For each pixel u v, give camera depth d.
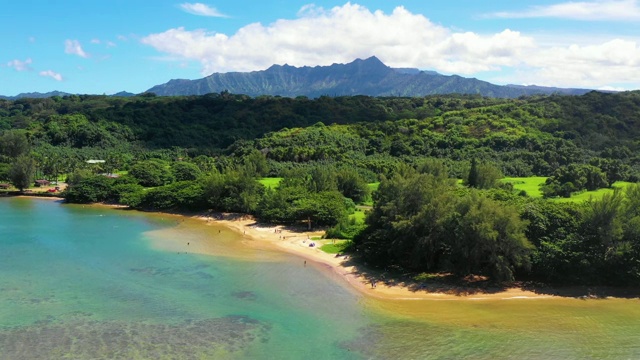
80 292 60.12
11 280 64.12
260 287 63.09
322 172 120.06
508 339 48.06
